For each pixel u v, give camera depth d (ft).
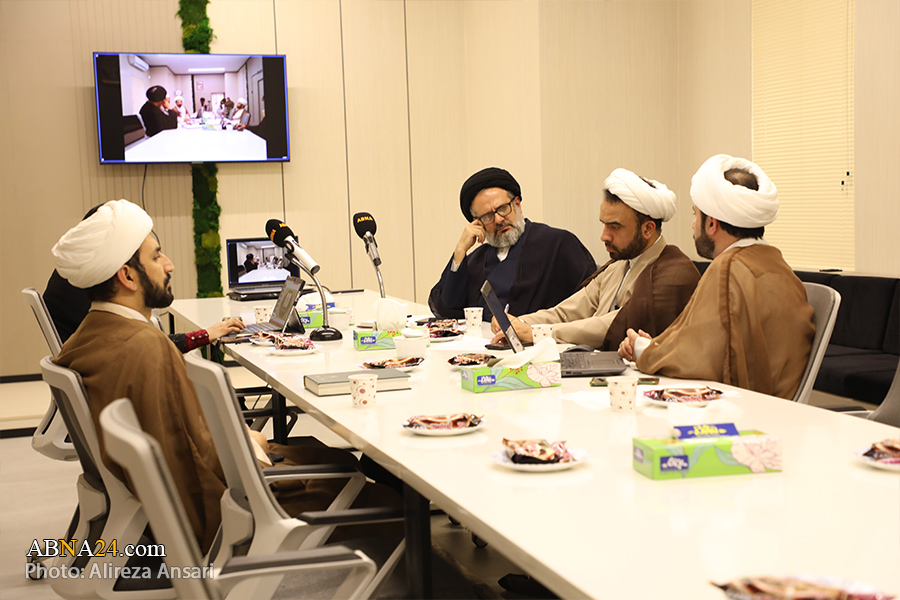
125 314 6.23
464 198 12.28
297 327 10.56
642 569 2.98
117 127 21.39
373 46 23.95
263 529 4.76
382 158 24.23
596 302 10.64
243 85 22.30
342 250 24.06
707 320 7.02
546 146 21.16
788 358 7.22
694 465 4.09
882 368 13.47
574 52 21.30
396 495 6.54
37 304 8.18
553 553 3.15
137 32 21.97
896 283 14.98
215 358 12.39
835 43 17.90
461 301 12.70
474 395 6.36
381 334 9.17
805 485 3.95
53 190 21.67
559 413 5.64
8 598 8.64
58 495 12.51
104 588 5.48
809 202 18.84
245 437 4.66
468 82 24.76
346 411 5.89
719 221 7.63
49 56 21.44
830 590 2.54
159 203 22.44
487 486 4.05
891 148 16.05
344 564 4.04
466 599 4.94
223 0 22.59
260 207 23.26
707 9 21.43
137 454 2.85
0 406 18.81
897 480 4.00
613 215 9.53
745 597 2.61
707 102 21.59
